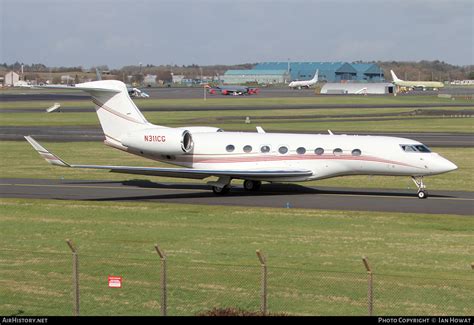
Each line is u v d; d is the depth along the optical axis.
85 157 175.25
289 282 68.69
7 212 105.38
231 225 95.12
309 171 118.25
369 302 55.72
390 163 115.69
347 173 119.00
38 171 152.25
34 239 87.44
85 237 88.38
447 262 75.69
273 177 118.56
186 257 77.94
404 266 74.06
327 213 103.38
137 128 127.00
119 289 67.31
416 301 63.31
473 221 97.69
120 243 84.88
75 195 121.06
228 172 116.56
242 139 122.75
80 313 61.19
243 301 63.75
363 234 89.38
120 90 127.19
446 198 118.19
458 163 162.88
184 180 140.88
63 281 69.88
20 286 68.25
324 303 63.06
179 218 99.94
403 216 101.12
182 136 122.56
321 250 80.88
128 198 117.69
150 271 72.62
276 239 86.50
